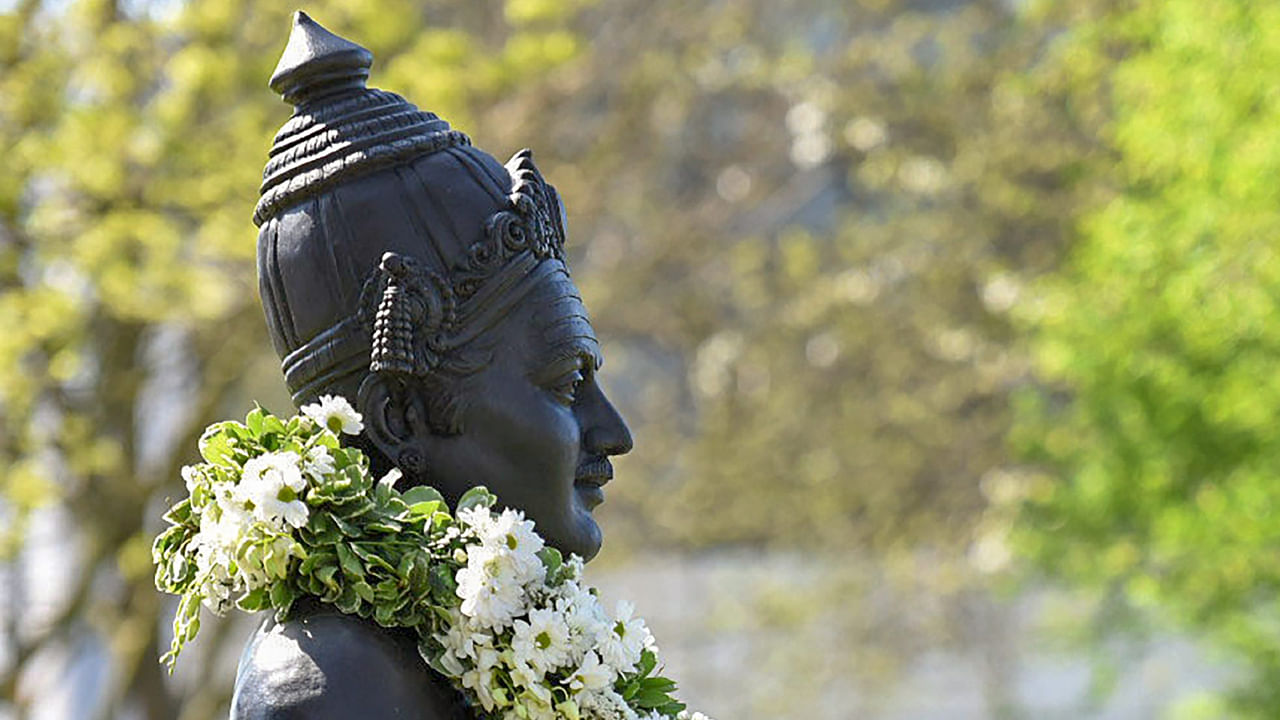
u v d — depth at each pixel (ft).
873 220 71.26
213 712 47.78
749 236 70.59
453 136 12.29
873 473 65.57
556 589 11.59
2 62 39.70
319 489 11.35
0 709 46.78
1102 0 60.75
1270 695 53.93
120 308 40.81
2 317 38.93
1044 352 54.08
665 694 12.03
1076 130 64.85
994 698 71.82
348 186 12.03
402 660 11.34
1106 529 57.21
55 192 40.73
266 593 11.42
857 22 67.10
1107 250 49.88
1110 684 66.64
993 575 66.13
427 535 11.57
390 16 41.88
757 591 69.97
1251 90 45.42
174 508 11.78
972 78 65.16
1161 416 50.55
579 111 56.90
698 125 65.00
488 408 11.85
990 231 66.33
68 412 42.80
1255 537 48.70
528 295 12.00
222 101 42.04
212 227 39.99
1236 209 45.68
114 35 39.91
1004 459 65.31
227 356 45.52
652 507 65.46
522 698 11.32
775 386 65.46
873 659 68.49
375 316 11.80
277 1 41.78
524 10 44.62
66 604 46.42
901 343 65.62
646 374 74.95
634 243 59.21
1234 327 46.85
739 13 60.75
